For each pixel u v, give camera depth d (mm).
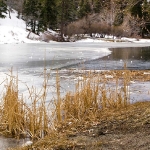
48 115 6703
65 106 7227
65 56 23797
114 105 7883
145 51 30641
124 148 4660
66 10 64375
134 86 11430
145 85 11688
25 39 51031
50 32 64438
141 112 6539
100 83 11289
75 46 38406
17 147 5258
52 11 62125
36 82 11961
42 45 40312
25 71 15305
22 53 25797
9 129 5953
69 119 6664
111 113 6984
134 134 5223
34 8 59281
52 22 63500
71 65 18156
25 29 57719
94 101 7770
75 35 61719
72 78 13016
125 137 5133
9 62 19078
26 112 6219
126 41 55250
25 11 60125
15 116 5996
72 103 7438
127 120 6078
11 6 68938
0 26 52750
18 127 5957
